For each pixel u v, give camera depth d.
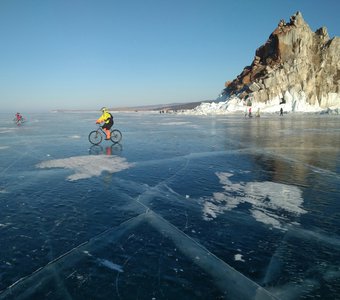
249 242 4.62
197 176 8.86
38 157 12.18
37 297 3.37
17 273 3.84
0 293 3.45
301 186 7.70
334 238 4.75
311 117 43.09
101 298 3.34
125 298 3.34
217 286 3.53
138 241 4.69
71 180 8.48
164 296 3.36
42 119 48.06
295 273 3.79
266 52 66.88
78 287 3.54
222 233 4.95
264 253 4.28
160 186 7.80
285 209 6.05
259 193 7.14
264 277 3.71
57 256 4.25
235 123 32.03
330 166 10.11
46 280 3.69
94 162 11.03
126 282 3.63
